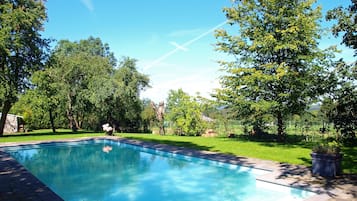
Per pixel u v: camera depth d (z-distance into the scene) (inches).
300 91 624.4
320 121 723.4
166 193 340.2
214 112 951.0
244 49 687.1
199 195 330.0
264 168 380.8
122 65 1142.3
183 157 520.1
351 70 572.4
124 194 338.6
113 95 1048.8
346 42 510.9
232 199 309.3
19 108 1355.8
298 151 518.3
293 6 644.1
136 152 648.4
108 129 950.4
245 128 832.9
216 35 701.3
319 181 307.3
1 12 870.4
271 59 681.6
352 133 620.4
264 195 309.9
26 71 923.4
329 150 333.1
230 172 423.5
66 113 1341.0
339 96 624.7
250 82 636.1
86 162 542.6
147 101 1337.4
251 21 661.9
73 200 317.4
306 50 642.8
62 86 1082.1
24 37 885.2
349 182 301.3
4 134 1071.0
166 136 904.3
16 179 330.6
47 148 717.3
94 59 1192.2
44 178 417.1
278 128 690.2
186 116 949.8
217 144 648.4
